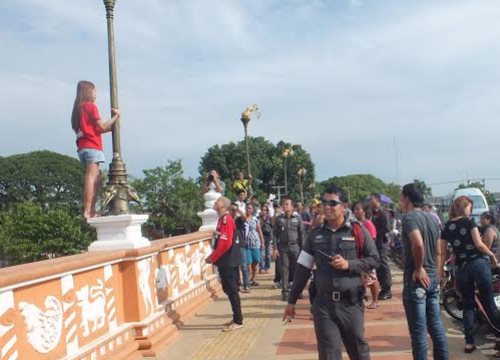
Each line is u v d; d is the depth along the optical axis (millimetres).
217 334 7770
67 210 75625
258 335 7605
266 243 15609
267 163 72688
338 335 4211
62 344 5047
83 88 7031
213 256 7996
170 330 7422
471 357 6168
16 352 4320
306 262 4430
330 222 4391
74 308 5328
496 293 7012
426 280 5090
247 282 11922
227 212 8156
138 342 6598
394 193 109750
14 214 52656
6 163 76875
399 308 9078
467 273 6344
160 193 56250
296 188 72250
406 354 6258
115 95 7348
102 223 6664
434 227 5285
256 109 20016
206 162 72688
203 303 9992
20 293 4445
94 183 7023
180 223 56062
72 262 5254
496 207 18562
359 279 4273
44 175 76938
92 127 6969
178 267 9000
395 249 16312
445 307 8242
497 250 7555
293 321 8484
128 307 6625
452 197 25828
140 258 6762
